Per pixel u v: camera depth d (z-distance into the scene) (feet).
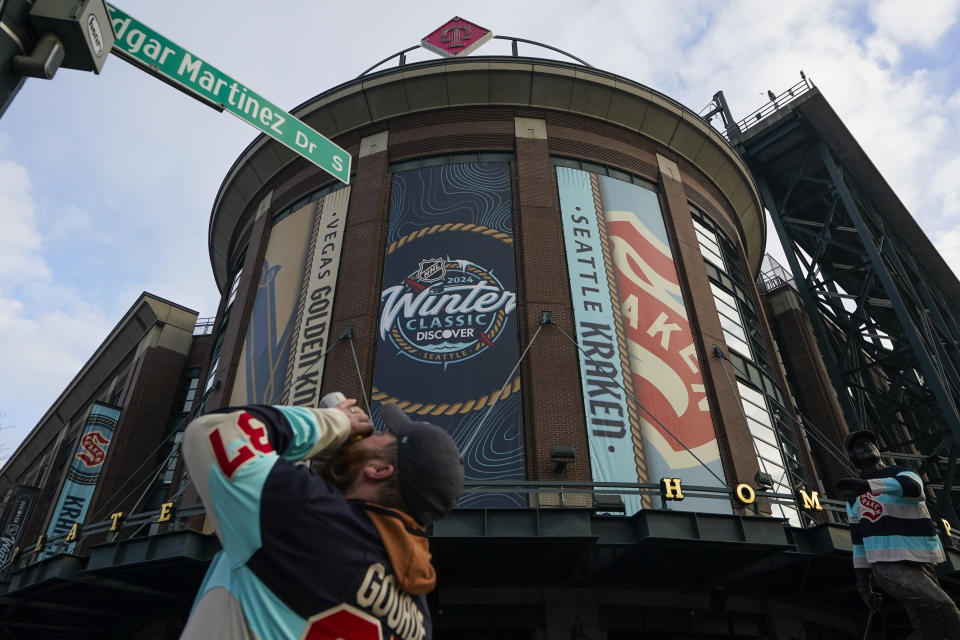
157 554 49.67
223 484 4.41
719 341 72.28
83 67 17.01
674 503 58.03
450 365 63.41
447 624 51.85
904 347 100.73
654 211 79.82
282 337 71.82
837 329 116.88
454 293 67.82
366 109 83.20
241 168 91.50
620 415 61.57
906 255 116.26
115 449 98.99
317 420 5.20
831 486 94.38
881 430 99.19
